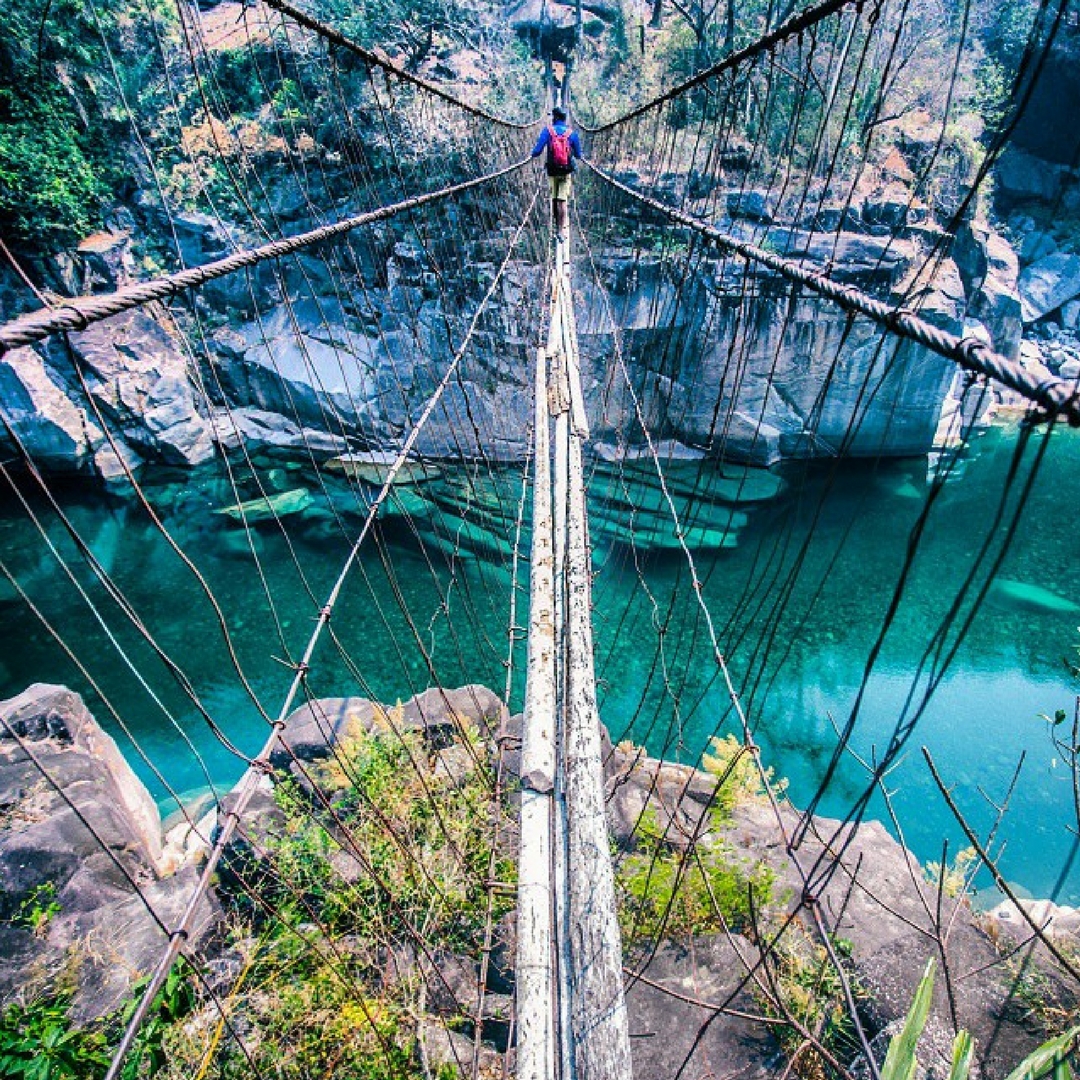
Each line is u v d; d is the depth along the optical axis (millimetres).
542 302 6121
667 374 12383
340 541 12109
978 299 14914
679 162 12188
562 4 19031
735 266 11867
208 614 10781
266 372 14781
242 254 2012
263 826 3561
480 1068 2598
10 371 12906
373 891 3031
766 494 12742
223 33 12695
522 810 1991
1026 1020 2818
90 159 13227
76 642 10344
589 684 2230
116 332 13898
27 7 10625
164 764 8062
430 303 13039
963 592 669
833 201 12234
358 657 9656
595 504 11672
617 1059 1452
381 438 13742
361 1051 2498
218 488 14289
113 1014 2828
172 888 3932
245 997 2664
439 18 16391
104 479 14000
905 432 13828
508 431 12328
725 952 2953
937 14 13852
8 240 12961
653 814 3420
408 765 3729
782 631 9938
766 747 8023
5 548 12789
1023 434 714
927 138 12664
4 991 3172
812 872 1077
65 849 3998
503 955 2953
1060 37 14969
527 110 16078
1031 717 8328
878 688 8945
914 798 7289
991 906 5766
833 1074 2611
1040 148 18375
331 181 12969
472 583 10562
